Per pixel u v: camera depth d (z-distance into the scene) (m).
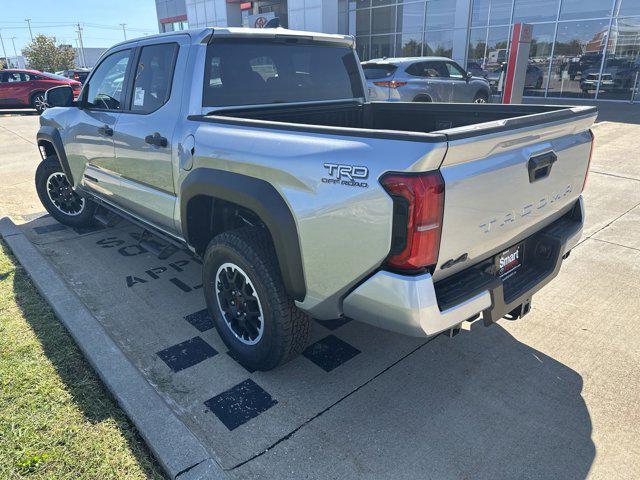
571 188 2.78
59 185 5.01
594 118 2.72
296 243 2.32
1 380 2.67
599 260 4.31
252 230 2.64
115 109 3.75
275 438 2.35
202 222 3.14
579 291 3.77
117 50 3.78
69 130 4.39
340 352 3.04
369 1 20.94
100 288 3.82
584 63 15.77
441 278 2.14
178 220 3.20
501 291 2.29
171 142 3.07
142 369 2.85
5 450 2.22
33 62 52.34
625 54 14.90
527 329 3.28
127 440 2.29
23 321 3.27
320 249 2.23
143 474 2.11
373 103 4.05
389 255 1.98
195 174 2.84
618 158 7.93
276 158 2.33
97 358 2.80
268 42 3.31
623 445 2.31
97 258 4.39
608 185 6.54
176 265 4.24
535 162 2.30
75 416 2.43
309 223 2.23
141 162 3.43
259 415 2.49
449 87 11.05
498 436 2.37
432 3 18.84
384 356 3.00
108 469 2.13
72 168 4.54
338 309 2.32
